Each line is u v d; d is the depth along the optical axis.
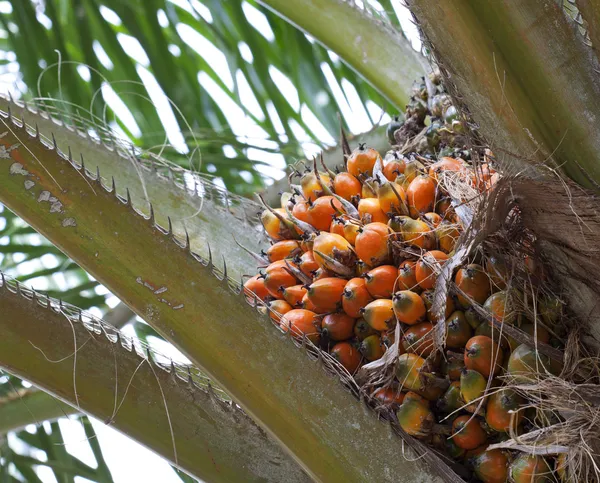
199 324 1.89
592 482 1.84
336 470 1.88
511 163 1.87
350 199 2.03
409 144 2.14
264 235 2.21
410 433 1.90
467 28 1.85
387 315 1.93
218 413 1.94
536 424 1.88
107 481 2.21
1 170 1.89
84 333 1.92
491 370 1.88
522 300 1.90
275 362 1.89
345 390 1.91
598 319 1.88
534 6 1.84
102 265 1.89
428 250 1.95
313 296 1.96
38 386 1.90
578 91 1.85
